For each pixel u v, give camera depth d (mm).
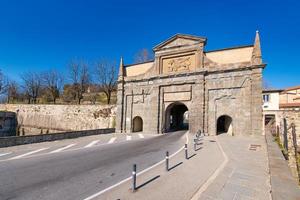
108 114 43844
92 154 16234
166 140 24969
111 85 58656
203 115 30234
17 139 21109
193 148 18547
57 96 74062
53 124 51562
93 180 9773
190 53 32438
